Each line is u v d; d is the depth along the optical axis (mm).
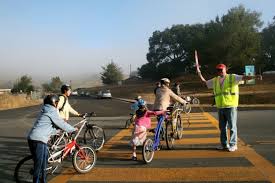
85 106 38344
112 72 134875
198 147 10031
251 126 14172
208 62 70062
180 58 117188
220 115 9508
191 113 20922
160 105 9727
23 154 10234
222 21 70938
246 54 66062
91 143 10109
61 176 7602
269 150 9445
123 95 77125
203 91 58094
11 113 31953
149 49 127688
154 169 7898
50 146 7746
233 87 9328
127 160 8836
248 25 70750
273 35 92875
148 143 8422
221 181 6848
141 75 130500
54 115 6891
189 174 7395
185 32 116188
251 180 6828
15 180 7188
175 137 11156
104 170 7969
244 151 9352
